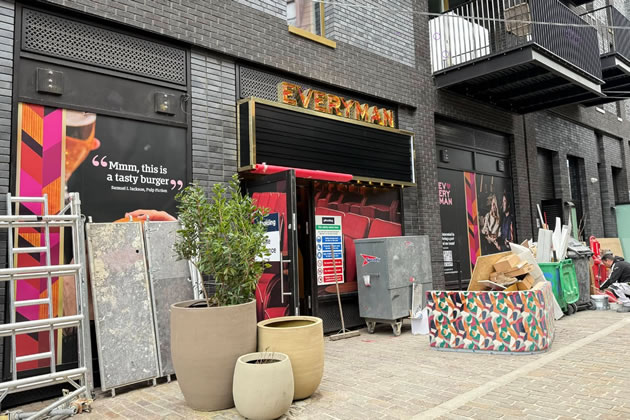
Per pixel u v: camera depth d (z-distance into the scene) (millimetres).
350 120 8109
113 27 5852
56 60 5359
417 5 10359
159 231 5594
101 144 5613
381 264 7645
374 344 6953
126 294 5176
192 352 4172
